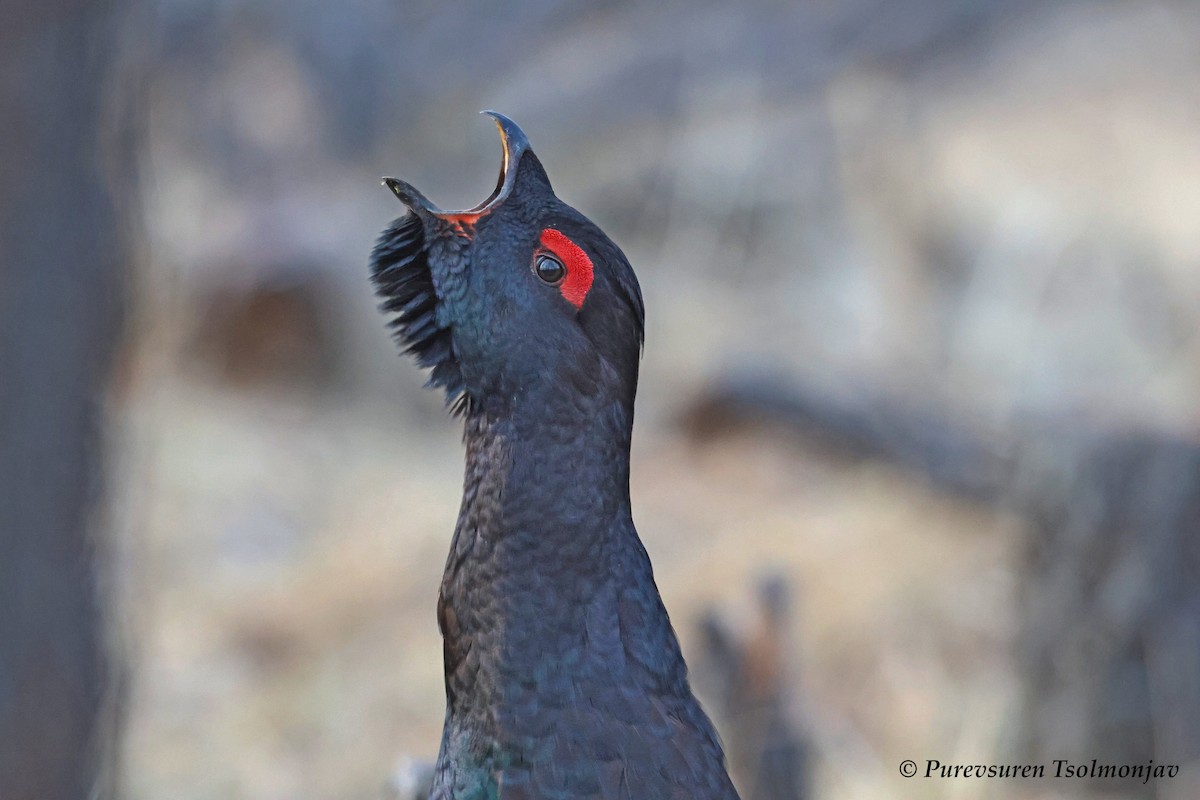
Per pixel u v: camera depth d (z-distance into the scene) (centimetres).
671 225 6359
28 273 1494
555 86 7112
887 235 5825
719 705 2077
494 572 1016
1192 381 4112
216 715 3030
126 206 1606
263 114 6906
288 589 3566
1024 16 6875
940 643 3061
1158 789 2500
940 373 4809
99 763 1622
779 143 6450
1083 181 5769
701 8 7181
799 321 5416
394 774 1310
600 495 1019
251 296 5188
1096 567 2597
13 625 1534
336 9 7444
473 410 1054
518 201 1059
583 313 1033
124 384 2080
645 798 980
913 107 6419
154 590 3403
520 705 1000
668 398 4875
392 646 3350
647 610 1028
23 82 1466
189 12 7062
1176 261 5131
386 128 7238
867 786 2603
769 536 3759
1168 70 6425
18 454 1518
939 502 3928
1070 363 4597
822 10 6994
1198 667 2514
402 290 1096
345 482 4291
